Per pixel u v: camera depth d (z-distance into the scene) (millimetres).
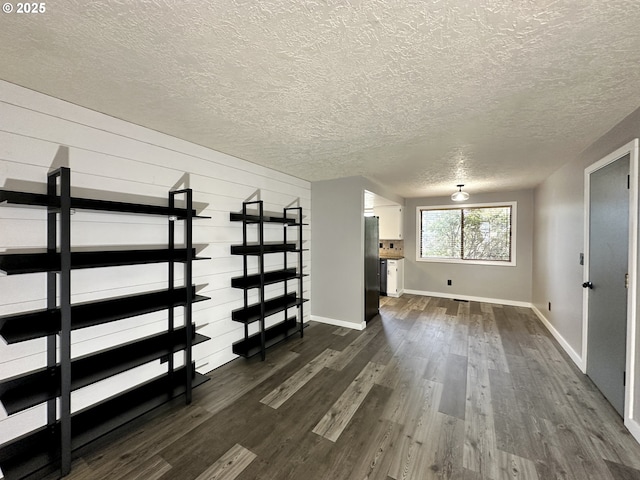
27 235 1673
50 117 1767
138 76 1541
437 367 2928
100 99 1808
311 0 1014
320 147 2773
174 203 2465
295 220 4043
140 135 2234
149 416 2127
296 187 4160
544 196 4328
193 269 2645
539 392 2438
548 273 4062
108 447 1813
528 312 4961
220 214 2928
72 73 1513
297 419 2100
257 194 3416
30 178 1689
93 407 1969
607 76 1518
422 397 2383
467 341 3625
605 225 2379
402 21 1116
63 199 1513
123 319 2025
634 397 1909
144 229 2262
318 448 1812
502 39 1220
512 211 5488
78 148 1892
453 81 1575
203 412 2180
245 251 3070
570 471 1612
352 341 3643
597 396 2367
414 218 6484
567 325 3238
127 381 2178
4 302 1593
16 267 1518
